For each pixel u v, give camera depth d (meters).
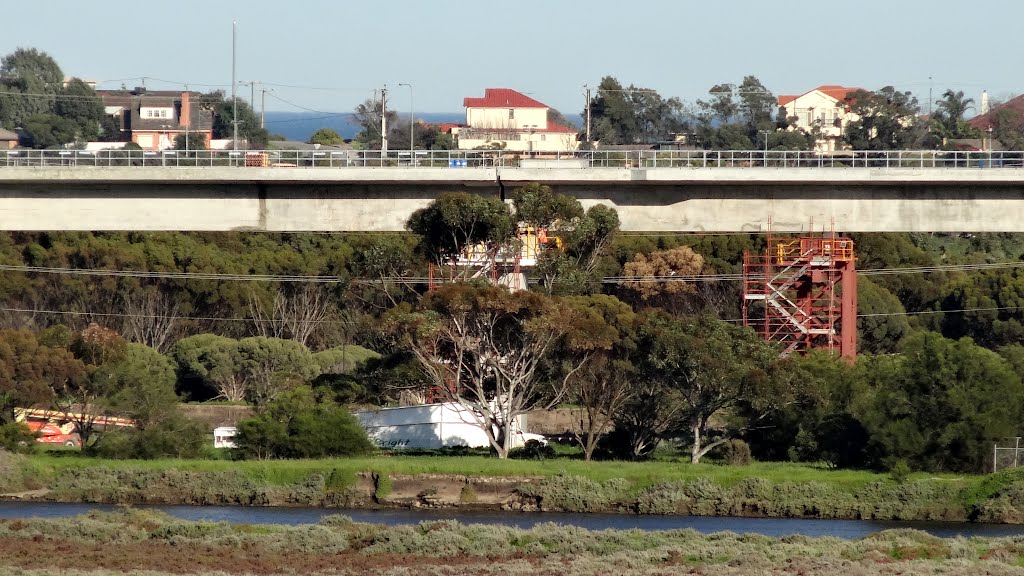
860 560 157.25
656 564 154.12
